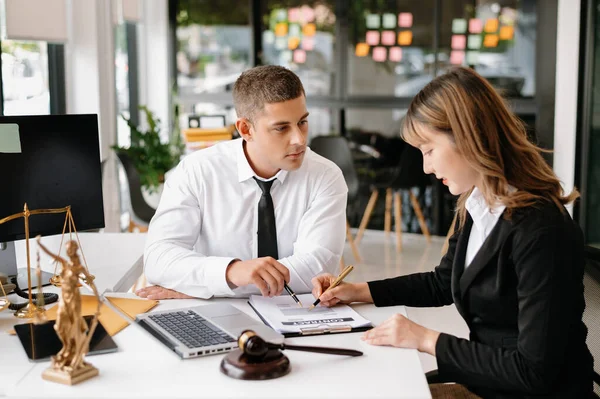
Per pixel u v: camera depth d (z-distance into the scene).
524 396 1.61
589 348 1.81
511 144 1.60
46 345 1.63
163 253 2.12
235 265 1.97
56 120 2.16
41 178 2.15
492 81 6.09
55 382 1.45
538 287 1.53
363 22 6.48
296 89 2.01
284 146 2.04
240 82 2.08
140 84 6.62
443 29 6.25
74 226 2.03
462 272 1.72
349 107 6.58
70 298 1.45
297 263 2.12
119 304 1.96
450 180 1.64
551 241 1.53
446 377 1.61
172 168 5.18
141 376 1.48
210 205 2.27
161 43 6.68
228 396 1.39
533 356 1.52
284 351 1.63
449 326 4.03
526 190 1.61
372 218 6.74
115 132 5.09
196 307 1.87
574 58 5.17
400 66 6.44
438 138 1.61
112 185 5.01
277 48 6.76
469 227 1.73
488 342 1.68
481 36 6.11
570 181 5.23
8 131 2.04
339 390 1.42
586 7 5.07
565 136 5.26
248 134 2.14
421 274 2.04
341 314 1.88
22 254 2.52
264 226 2.26
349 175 5.66
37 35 4.18
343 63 6.56
